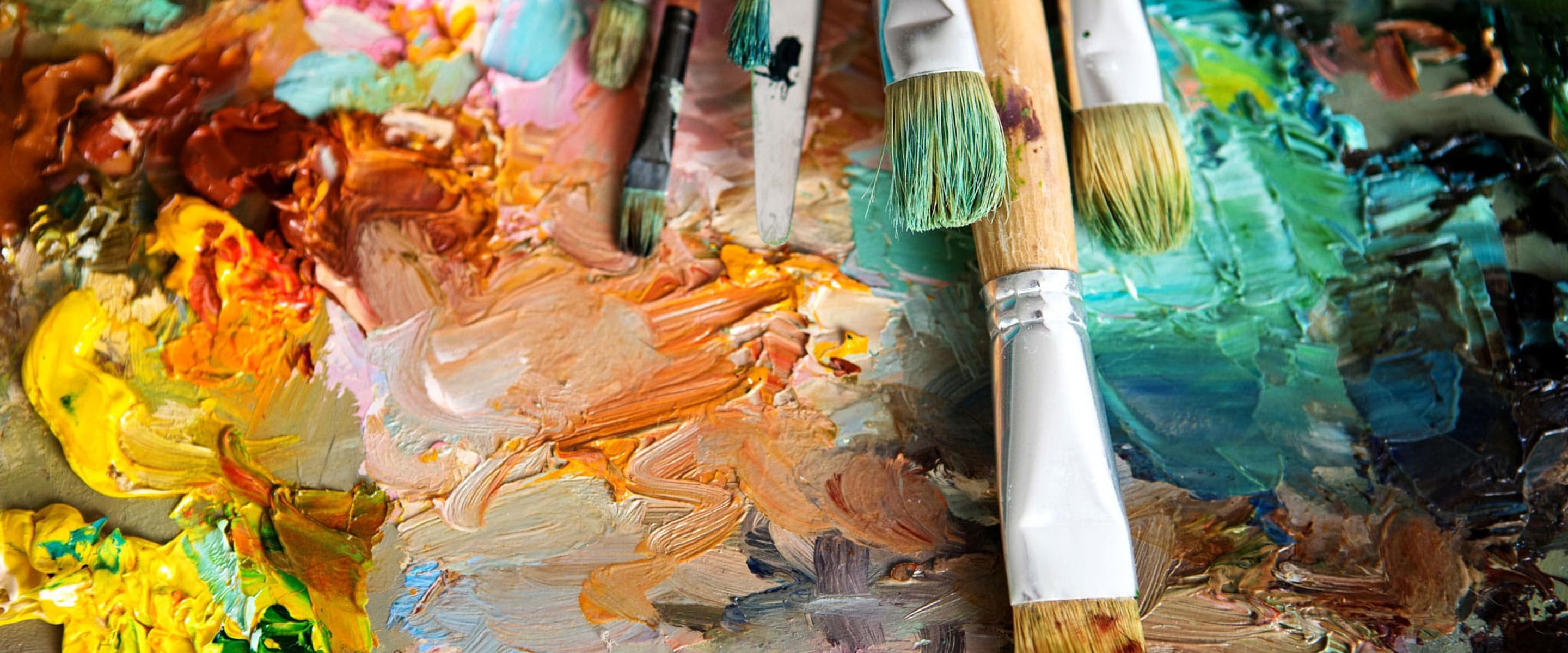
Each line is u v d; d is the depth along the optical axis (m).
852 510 1.68
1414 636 1.55
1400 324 1.76
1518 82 1.84
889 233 1.89
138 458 1.69
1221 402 1.74
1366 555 1.61
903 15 1.66
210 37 1.93
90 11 1.91
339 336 1.80
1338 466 1.68
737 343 1.81
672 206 1.92
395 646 1.60
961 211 1.62
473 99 1.96
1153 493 1.68
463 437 1.74
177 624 1.61
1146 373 1.77
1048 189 1.64
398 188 1.90
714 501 1.69
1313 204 1.86
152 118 1.89
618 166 1.94
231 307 1.79
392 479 1.71
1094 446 1.53
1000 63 1.69
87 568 1.62
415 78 1.96
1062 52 1.91
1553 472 1.64
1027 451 1.53
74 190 1.84
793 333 1.82
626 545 1.66
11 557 1.60
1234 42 1.95
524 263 1.87
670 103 1.91
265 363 1.77
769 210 1.88
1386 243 1.82
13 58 1.89
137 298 1.78
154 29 1.92
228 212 1.84
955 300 1.84
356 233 1.86
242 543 1.66
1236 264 1.84
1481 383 1.70
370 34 1.96
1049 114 1.69
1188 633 1.57
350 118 1.93
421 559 1.66
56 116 1.87
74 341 1.73
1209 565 1.62
